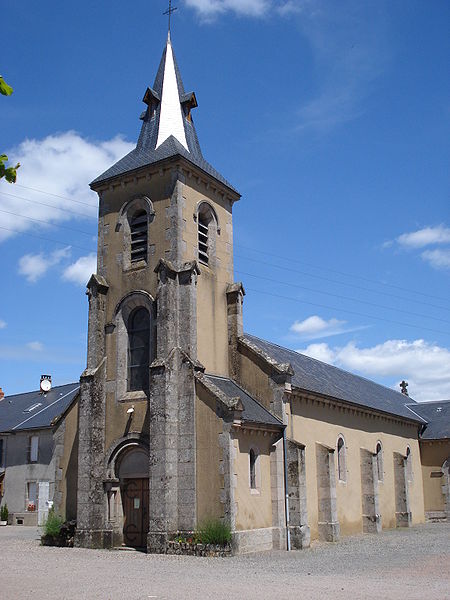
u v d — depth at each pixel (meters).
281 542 22.30
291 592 12.70
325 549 22.25
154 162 24.72
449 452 40.72
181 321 22.98
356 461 30.34
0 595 12.13
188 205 24.72
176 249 23.72
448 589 13.15
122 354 24.19
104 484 23.03
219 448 20.86
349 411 30.58
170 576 15.12
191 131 27.77
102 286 25.03
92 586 13.41
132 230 25.55
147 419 22.80
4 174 6.20
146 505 22.53
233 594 12.41
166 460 21.05
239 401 21.11
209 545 19.86
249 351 24.92
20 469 42.69
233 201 27.75
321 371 33.50
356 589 13.13
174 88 27.91
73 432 25.38
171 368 22.05
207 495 20.75
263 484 22.56
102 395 24.02
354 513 29.09
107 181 26.02
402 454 36.81
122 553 20.72
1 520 41.50
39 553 20.89
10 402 51.72
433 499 40.62
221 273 25.88
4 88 5.79
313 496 25.39
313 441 26.23
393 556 19.91
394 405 39.81
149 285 24.09
